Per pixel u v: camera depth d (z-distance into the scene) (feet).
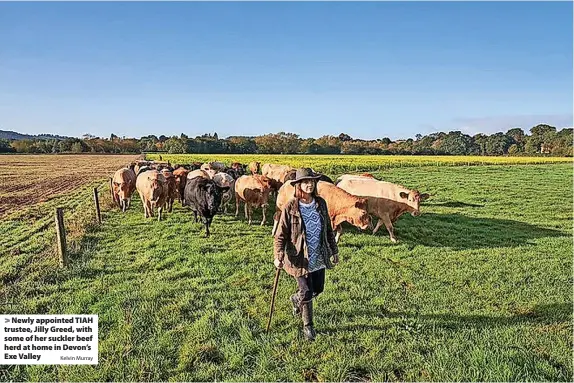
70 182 102.94
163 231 39.27
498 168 145.18
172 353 16.71
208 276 25.57
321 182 36.04
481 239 38.29
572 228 44.91
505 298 23.02
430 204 62.13
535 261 30.55
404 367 15.65
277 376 15.10
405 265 29.27
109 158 276.21
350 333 18.02
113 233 38.29
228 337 17.78
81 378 15.06
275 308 20.59
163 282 24.45
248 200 44.37
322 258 17.80
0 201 67.15
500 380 14.49
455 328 18.80
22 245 34.88
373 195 38.42
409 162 163.73
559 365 15.79
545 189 81.10
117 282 24.63
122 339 17.57
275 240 17.38
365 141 394.73
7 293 22.89
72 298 22.08
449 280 26.11
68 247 32.24
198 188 39.58
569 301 22.41
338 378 14.92
